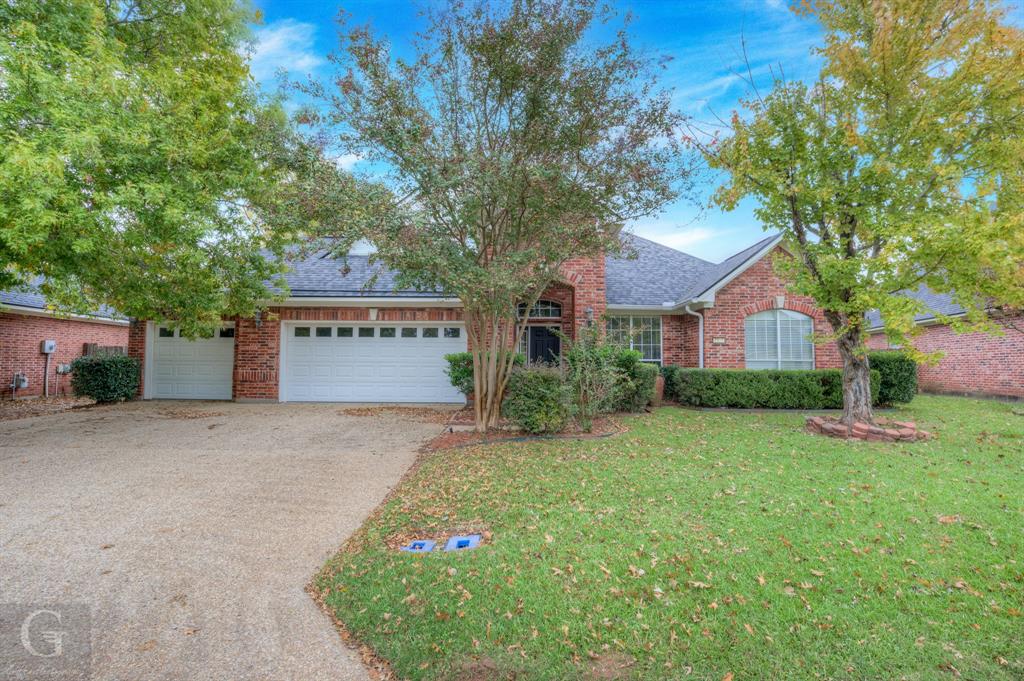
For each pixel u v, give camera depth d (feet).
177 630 10.50
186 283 32.22
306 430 31.12
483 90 26.02
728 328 44.78
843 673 8.77
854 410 28.48
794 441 25.96
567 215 26.07
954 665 8.89
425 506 17.56
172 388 46.78
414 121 23.95
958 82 24.38
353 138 24.53
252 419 35.01
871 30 26.68
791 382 38.86
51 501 17.76
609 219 26.84
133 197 23.03
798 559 12.65
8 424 32.78
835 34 27.53
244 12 34.68
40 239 21.49
